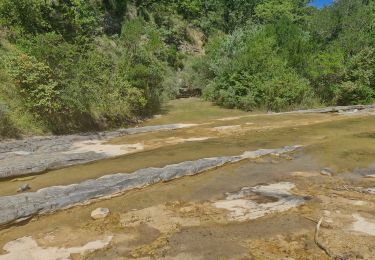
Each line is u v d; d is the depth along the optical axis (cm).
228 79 2212
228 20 4456
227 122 1544
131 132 1292
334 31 2745
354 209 588
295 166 834
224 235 514
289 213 578
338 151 960
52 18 1670
